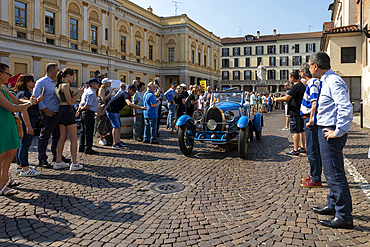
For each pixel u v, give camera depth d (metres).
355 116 17.56
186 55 40.00
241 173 5.48
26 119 5.06
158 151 7.76
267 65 64.19
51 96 5.81
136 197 4.18
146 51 37.34
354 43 18.38
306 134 4.61
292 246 2.80
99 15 28.91
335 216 3.22
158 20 40.00
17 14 21.27
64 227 3.23
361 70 18.33
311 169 4.60
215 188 4.58
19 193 4.34
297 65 62.03
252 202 3.96
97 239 2.97
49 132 5.99
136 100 9.32
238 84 66.25
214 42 51.19
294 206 3.79
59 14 24.38
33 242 2.91
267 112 28.58
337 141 3.18
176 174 5.44
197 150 7.91
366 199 3.97
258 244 2.85
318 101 3.44
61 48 24.23
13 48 20.66
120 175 5.37
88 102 7.07
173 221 3.37
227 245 2.83
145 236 3.02
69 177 5.22
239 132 6.80
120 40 32.38
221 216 3.50
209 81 50.06
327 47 20.94
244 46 65.81
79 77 26.67
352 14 20.84
